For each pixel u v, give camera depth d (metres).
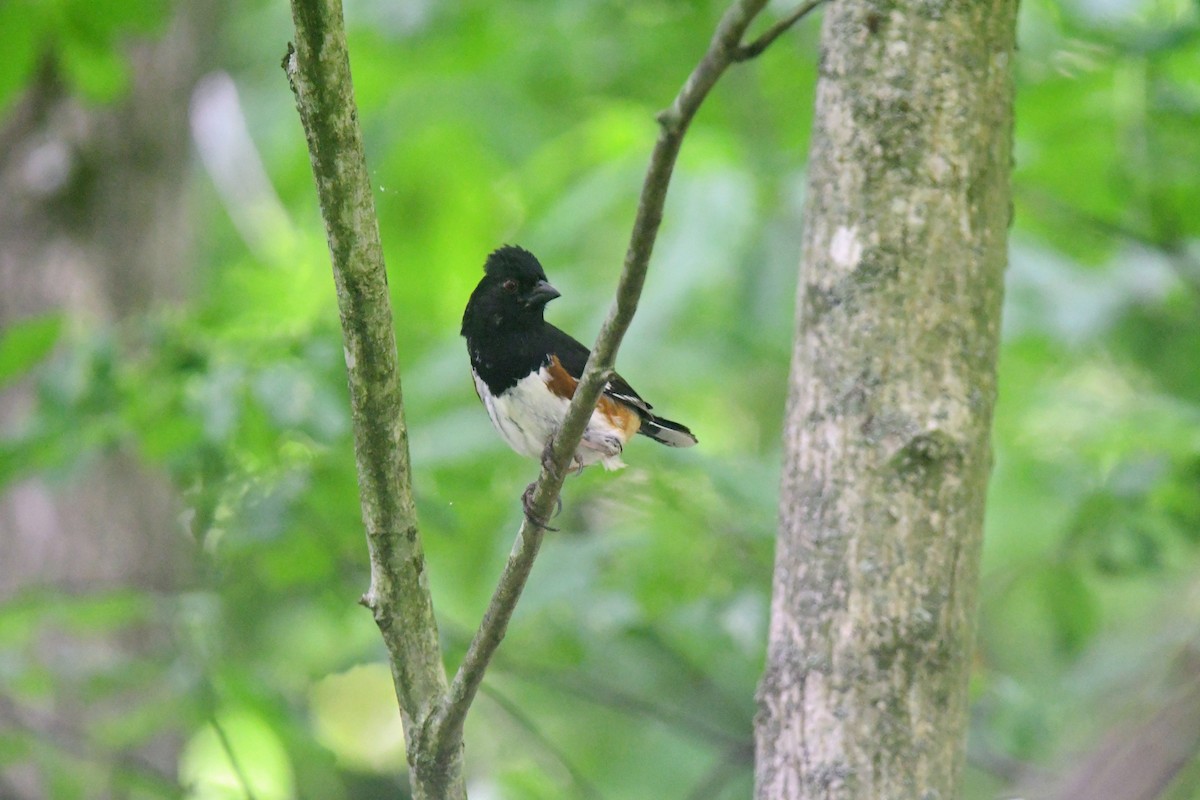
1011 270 12.02
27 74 11.12
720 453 11.08
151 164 13.01
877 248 6.29
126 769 10.46
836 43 6.54
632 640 12.30
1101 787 8.97
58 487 10.00
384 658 9.98
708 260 11.30
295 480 10.10
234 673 10.12
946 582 6.07
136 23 11.00
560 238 12.34
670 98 15.59
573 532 13.83
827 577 6.13
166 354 9.88
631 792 14.26
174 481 10.16
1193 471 10.80
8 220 12.52
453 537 10.77
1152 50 10.70
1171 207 12.00
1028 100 12.16
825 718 6.01
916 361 6.21
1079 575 11.27
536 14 14.77
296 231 16.56
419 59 15.05
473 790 11.30
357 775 16.75
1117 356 13.35
